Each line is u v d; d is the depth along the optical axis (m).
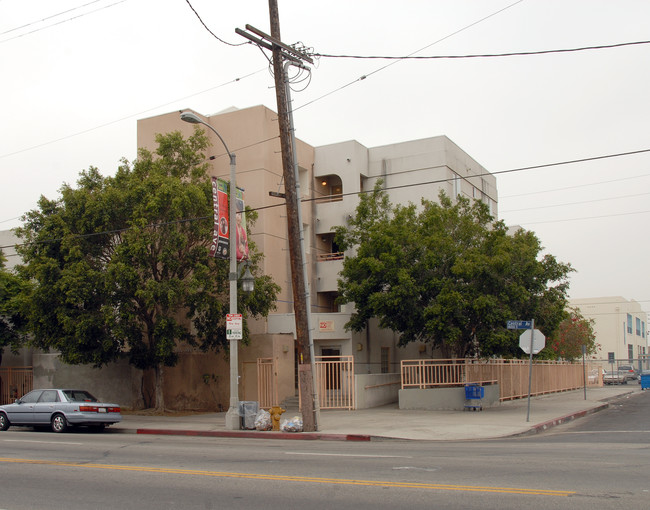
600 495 7.89
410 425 18.80
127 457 12.59
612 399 33.09
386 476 9.59
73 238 22.52
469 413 22.75
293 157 17.94
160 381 25.36
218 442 16.06
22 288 26.88
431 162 32.38
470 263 22.78
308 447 14.32
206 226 23.36
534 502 7.55
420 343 31.47
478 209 26.50
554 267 24.48
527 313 24.22
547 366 36.75
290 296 30.14
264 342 26.31
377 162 33.62
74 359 22.80
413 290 23.92
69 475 10.39
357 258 25.94
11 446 14.86
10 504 8.25
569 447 13.38
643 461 10.80
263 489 8.82
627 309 80.31
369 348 30.03
